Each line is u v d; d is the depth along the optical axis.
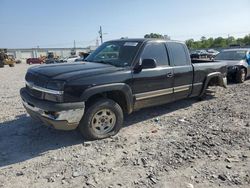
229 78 11.55
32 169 3.85
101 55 5.91
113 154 4.31
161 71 5.71
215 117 6.25
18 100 8.53
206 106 7.32
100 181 3.51
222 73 7.82
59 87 4.31
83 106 4.46
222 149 4.44
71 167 3.89
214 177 3.58
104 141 4.83
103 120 4.89
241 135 5.05
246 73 11.88
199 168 3.82
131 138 4.98
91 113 4.67
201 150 4.41
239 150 4.40
